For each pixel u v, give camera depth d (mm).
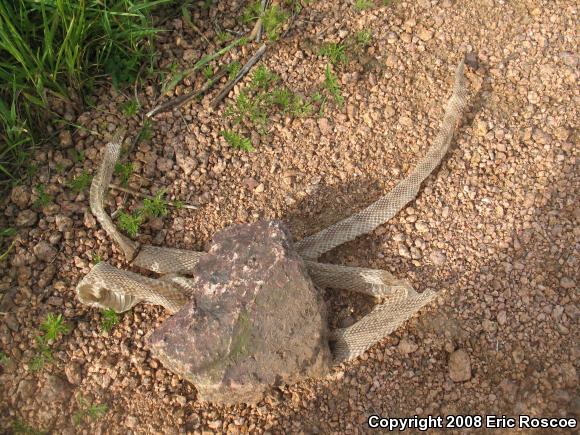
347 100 980
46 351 872
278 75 990
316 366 832
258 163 954
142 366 870
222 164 952
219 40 1005
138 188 936
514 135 965
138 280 856
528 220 924
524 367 863
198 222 930
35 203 925
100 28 952
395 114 975
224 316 812
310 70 993
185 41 999
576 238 912
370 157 958
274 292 821
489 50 1008
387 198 922
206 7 1021
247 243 838
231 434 847
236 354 810
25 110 938
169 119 968
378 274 873
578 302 887
